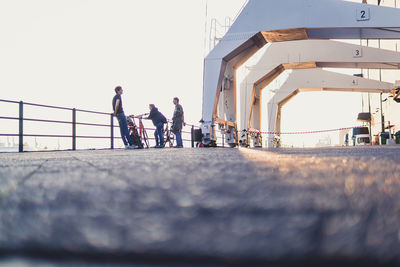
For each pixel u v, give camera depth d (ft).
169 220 2.04
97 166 7.13
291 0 45.29
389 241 1.56
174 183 3.98
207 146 48.78
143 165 7.11
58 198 2.99
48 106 30.22
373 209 2.32
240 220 1.99
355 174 4.86
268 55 71.56
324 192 3.18
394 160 8.02
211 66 48.52
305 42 69.87
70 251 1.51
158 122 40.24
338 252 1.42
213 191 3.29
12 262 1.43
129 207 2.49
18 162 10.43
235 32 47.67
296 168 5.90
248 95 71.67
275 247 1.48
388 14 42.34
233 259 1.36
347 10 43.50
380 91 88.38
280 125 105.91
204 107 49.03
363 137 91.61
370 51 67.15
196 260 1.38
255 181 4.09
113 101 33.76
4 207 2.59
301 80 92.43
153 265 1.38
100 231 1.82
